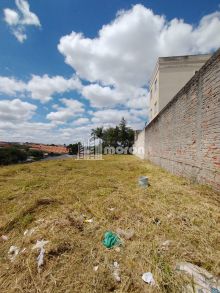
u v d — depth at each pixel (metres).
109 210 3.18
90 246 2.11
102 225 2.64
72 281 1.61
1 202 3.80
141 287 1.52
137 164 10.70
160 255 1.88
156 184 4.86
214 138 3.61
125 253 1.96
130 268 1.73
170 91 13.52
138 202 3.45
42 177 6.32
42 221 2.81
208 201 3.25
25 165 10.47
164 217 2.76
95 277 1.64
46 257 1.89
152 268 1.71
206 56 13.22
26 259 1.90
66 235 2.29
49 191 4.46
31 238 2.29
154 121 10.26
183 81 13.44
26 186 5.05
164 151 7.83
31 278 1.66
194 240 2.13
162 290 1.45
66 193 4.26
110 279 1.61
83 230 2.49
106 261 1.84
